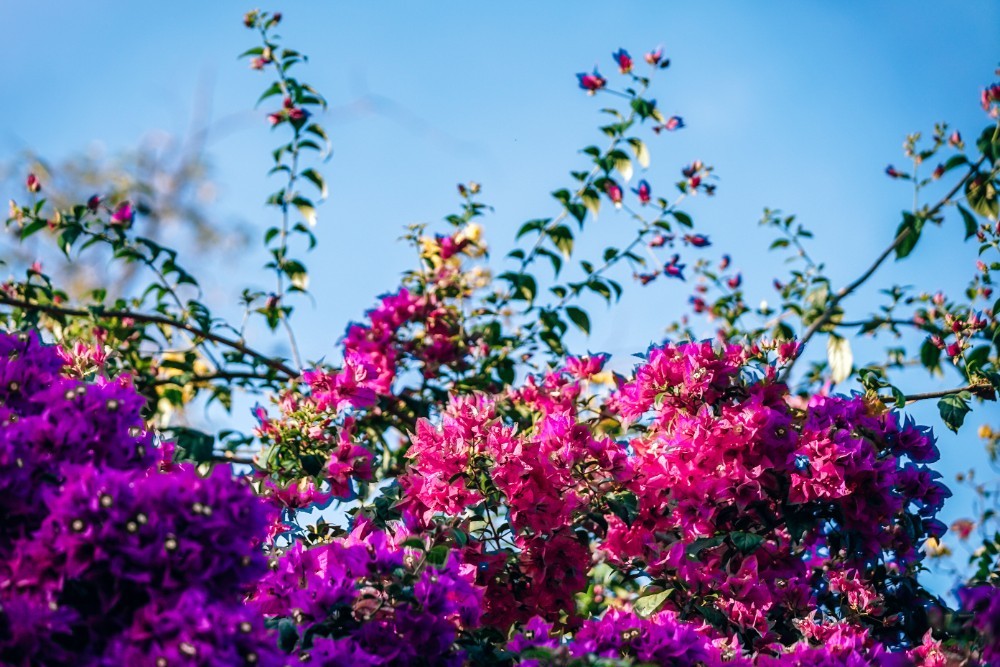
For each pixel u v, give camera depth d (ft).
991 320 16.48
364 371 15.46
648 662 10.78
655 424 14.20
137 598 8.43
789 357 14.16
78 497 8.46
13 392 10.50
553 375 16.24
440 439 13.42
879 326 19.94
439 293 18.90
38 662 8.02
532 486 12.97
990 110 16.71
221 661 7.93
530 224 18.07
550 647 10.29
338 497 14.40
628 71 18.11
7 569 8.63
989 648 11.85
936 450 13.74
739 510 12.96
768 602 13.01
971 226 16.79
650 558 13.89
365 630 10.44
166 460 12.44
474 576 12.02
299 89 18.39
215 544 8.61
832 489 12.78
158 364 18.72
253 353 18.01
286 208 18.42
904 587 13.87
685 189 18.21
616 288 18.31
